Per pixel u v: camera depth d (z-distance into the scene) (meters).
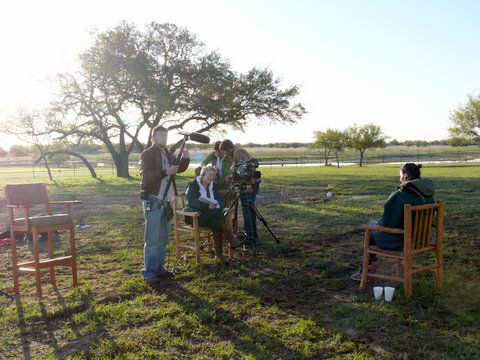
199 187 6.36
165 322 4.14
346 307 4.43
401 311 4.27
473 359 3.34
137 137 33.72
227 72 33.50
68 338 3.93
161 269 5.70
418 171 4.90
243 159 7.20
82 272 6.06
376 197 13.97
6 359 3.55
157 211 5.57
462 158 65.25
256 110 33.97
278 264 6.13
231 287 5.19
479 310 4.26
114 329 4.07
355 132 54.59
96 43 30.47
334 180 22.09
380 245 4.90
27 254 7.31
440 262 4.83
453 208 10.79
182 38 31.16
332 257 6.44
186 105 31.83
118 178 30.95
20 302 4.85
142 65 30.39
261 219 7.38
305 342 3.69
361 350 3.54
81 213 12.20
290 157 81.50
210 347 3.67
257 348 3.62
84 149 94.56
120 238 8.34
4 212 13.17
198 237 6.25
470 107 47.56
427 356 3.42
